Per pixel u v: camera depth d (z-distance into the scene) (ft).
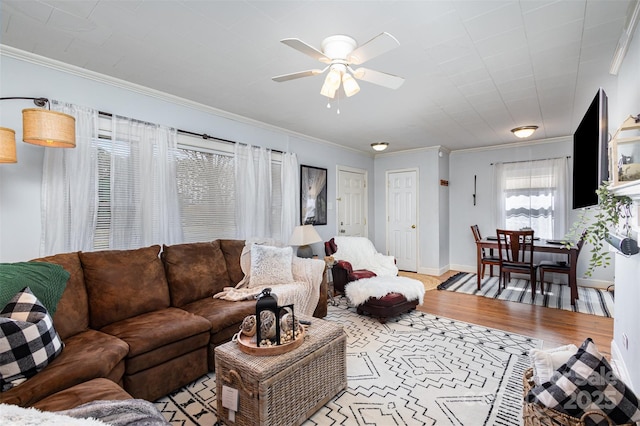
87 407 3.76
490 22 6.21
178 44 7.04
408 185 19.66
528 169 17.07
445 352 8.51
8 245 7.09
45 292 5.89
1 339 4.40
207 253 9.68
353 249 14.89
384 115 12.23
